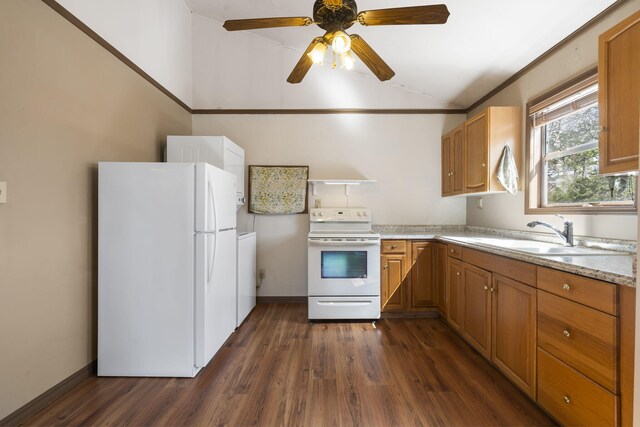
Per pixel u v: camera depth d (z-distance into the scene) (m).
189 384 2.05
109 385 2.05
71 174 2.00
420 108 3.87
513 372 1.94
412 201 3.89
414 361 2.34
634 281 1.15
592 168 2.20
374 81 3.87
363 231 3.71
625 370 1.21
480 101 3.55
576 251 1.95
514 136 2.82
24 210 1.69
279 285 3.88
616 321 1.24
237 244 2.98
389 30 2.85
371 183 3.89
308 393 1.94
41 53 1.78
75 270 2.04
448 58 3.05
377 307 3.20
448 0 2.33
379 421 1.68
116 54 2.42
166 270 2.16
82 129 2.09
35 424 1.66
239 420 1.69
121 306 2.15
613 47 1.51
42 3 1.78
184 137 3.02
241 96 3.85
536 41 2.44
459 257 2.74
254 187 3.82
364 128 3.88
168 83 3.25
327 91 3.87
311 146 3.88
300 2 3.07
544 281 1.66
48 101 1.83
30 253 1.73
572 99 2.30
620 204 1.97
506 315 2.02
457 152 3.43
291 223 3.88
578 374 1.43
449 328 3.04
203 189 2.18
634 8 1.83
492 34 2.56
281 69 3.84
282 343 2.67
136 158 2.70
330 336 2.83
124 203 2.15
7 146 1.60
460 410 1.77
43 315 1.81
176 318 2.15
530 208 2.71
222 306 2.52
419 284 3.31
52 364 1.87
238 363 2.32
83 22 2.08
